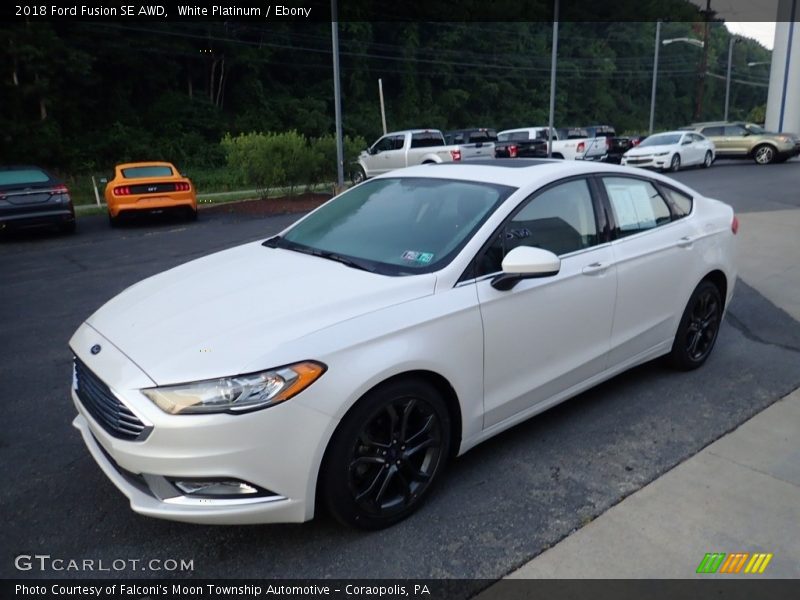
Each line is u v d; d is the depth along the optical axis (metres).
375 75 55.91
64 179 34.03
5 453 3.85
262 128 46.09
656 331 4.45
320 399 2.70
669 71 85.75
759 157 25.41
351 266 3.45
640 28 82.19
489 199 3.64
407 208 3.87
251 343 2.72
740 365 5.04
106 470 2.94
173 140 41.38
